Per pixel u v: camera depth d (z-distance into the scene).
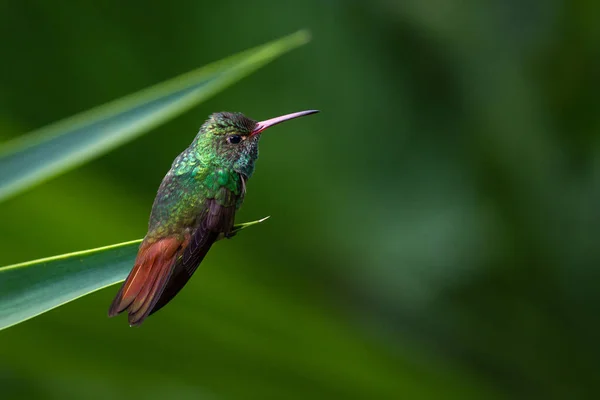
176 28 7.70
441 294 8.23
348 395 7.26
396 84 8.70
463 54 8.91
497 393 7.90
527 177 8.77
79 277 3.56
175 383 7.21
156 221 4.82
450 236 8.38
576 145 8.88
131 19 7.47
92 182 7.02
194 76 3.90
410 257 8.27
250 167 5.27
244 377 7.21
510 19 9.15
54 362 7.20
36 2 7.17
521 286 8.46
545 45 9.05
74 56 7.41
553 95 8.95
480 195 8.66
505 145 8.80
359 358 7.25
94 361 7.20
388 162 8.57
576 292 8.52
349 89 8.55
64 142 3.77
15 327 6.98
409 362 7.58
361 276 8.12
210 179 4.98
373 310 7.98
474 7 9.02
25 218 6.50
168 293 4.51
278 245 8.04
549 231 8.63
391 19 8.68
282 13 8.21
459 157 8.68
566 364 8.26
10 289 3.46
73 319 6.96
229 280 7.10
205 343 7.00
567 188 8.81
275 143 8.34
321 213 8.24
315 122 8.45
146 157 7.38
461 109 8.82
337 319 7.61
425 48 8.76
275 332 7.04
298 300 7.61
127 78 7.56
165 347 7.10
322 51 8.45
